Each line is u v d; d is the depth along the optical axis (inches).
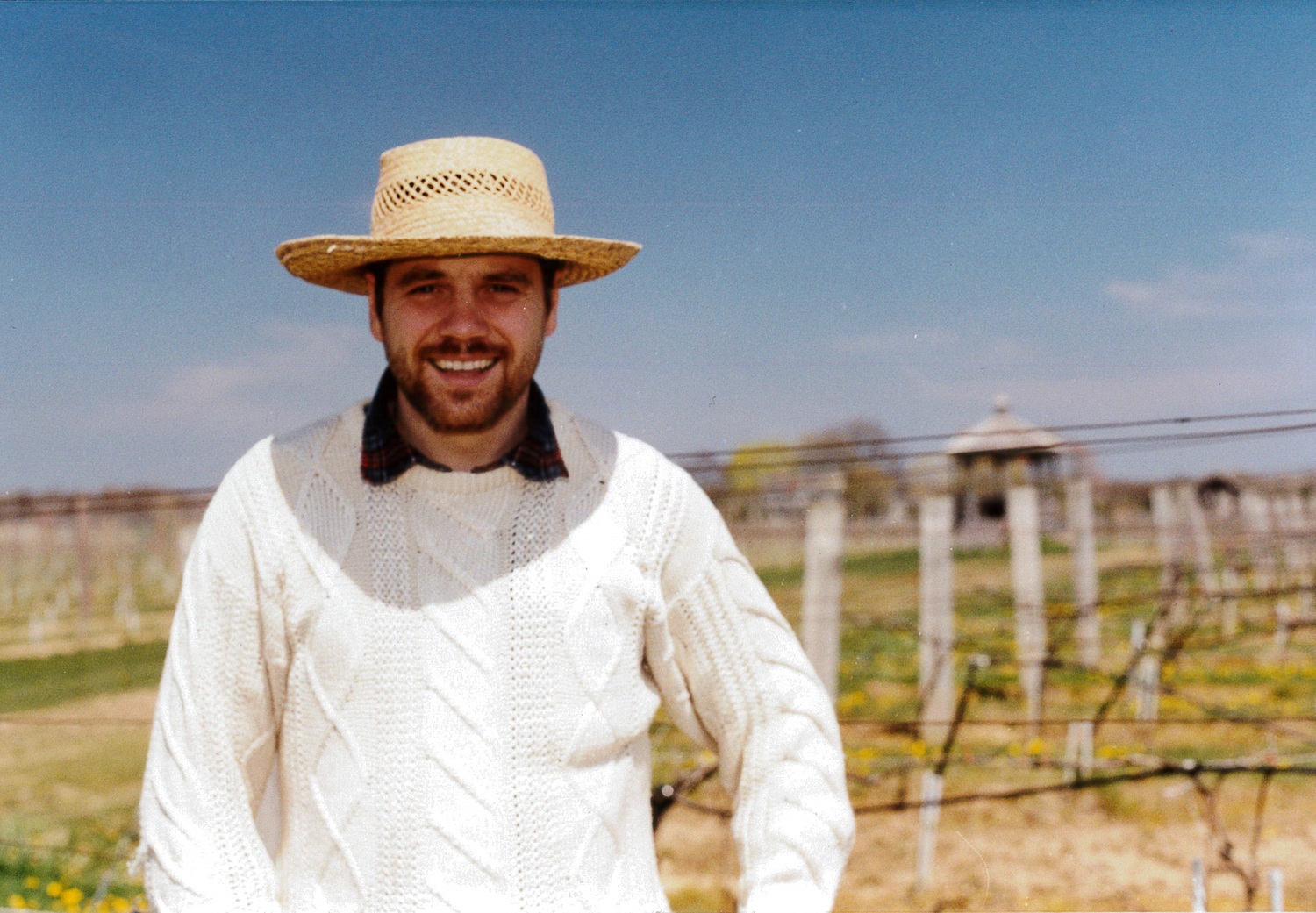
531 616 60.6
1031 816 298.4
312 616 59.6
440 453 63.2
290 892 61.1
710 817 285.1
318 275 69.0
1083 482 477.7
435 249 59.5
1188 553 611.2
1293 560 653.3
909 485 390.6
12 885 238.1
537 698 60.1
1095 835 285.6
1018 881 255.6
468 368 60.5
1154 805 308.3
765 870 63.9
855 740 367.9
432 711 59.2
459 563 61.0
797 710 66.7
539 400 65.4
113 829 286.8
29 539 948.6
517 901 58.9
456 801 58.7
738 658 66.0
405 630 59.7
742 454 289.4
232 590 59.9
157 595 828.6
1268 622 525.7
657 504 64.4
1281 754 344.2
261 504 61.0
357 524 61.1
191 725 58.8
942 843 281.7
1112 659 463.2
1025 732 373.1
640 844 64.6
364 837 58.8
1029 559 433.1
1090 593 468.1
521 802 59.4
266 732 61.4
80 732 419.8
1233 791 319.9
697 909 234.4
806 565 315.6
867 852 277.7
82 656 575.8
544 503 62.9
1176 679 433.4
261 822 65.9
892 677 460.8
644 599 63.0
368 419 62.9
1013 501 435.8
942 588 389.4
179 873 56.8
